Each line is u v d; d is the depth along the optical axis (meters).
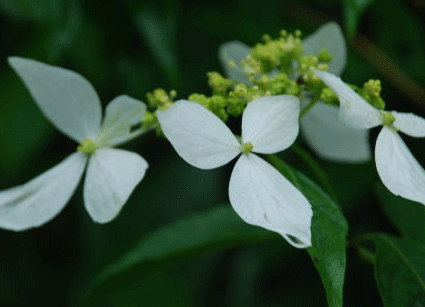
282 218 0.24
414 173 0.25
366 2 0.26
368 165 0.30
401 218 0.28
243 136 0.25
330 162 0.30
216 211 0.28
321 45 0.28
